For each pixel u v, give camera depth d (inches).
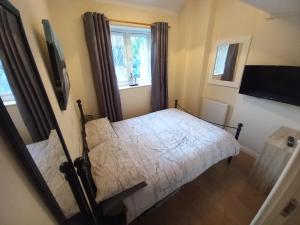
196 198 68.7
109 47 92.0
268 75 79.1
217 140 72.4
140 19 102.0
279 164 63.7
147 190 48.9
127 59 111.1
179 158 60.9
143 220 59.7
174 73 135.2
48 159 25.8
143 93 122.4
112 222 47.3
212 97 119.2
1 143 15.4
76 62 89.9
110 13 90.9
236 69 98.7
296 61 73.0
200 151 65.2
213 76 114.7
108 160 50.4
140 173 48.6
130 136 78.5
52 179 25.9
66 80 60.6
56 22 78.5
